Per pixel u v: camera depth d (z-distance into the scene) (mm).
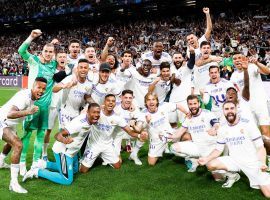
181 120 7988
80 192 5266
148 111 6766
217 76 7098
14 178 5281
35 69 6594
